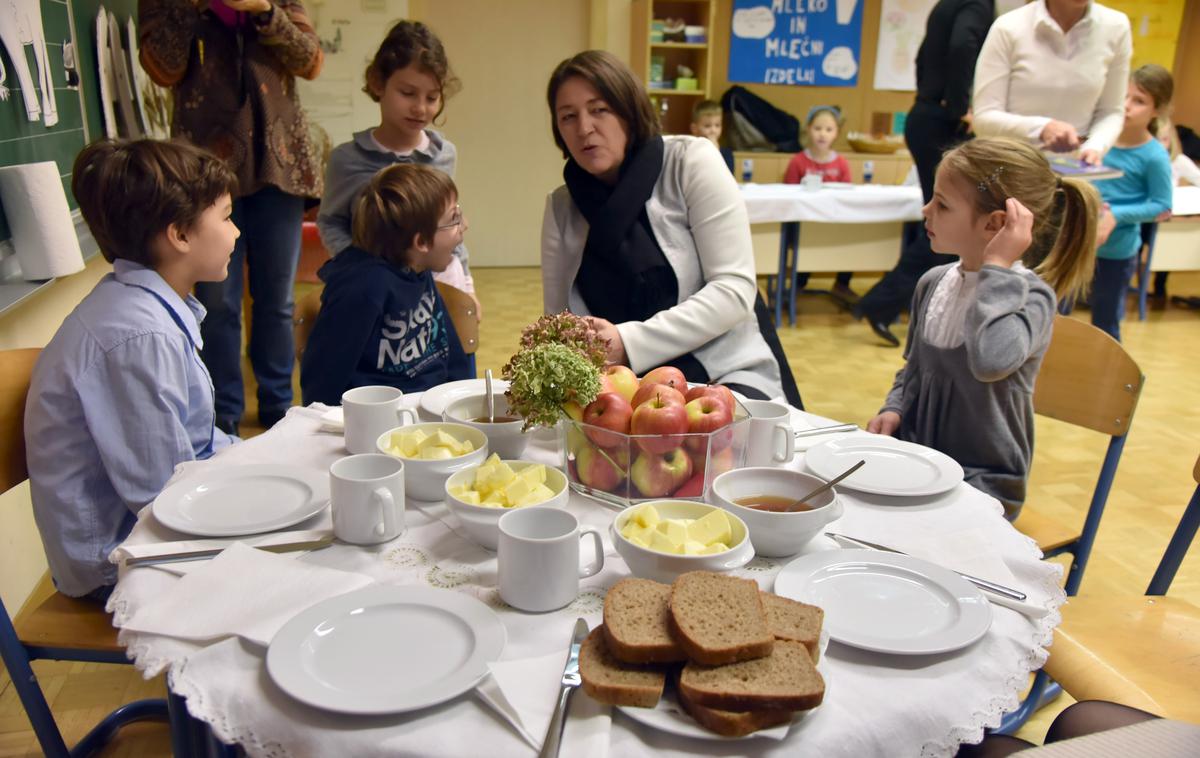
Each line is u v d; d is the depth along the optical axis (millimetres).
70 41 2402
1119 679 1060
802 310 5227
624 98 1654
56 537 1255
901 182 5996
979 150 1543
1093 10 2879
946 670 724
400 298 1788
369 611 773
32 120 2090
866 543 945
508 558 801
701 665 662
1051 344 1636
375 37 5652
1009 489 1572
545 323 1182
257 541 919
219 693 686
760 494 1017
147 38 2412
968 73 3807
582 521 1005
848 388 3701
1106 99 3051
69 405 1249
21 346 1954
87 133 2525
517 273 6332
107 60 2770
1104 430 1550
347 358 1726
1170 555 1409
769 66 6125
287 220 2797
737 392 1647
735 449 1092
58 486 1253
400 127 2492
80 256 1984
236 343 2826
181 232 1402
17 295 1710
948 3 3834
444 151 2732
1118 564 2234
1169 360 4258
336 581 826
